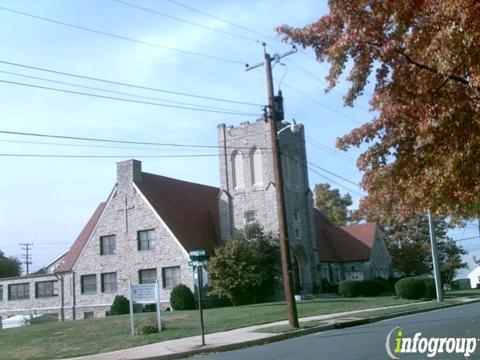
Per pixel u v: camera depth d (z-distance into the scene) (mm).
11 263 79875
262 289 37625
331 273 48250
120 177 42000
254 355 14742
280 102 22875
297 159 43094
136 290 22078
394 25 10141
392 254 55594
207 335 20312
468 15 8398
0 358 17922
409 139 10602
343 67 10680
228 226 41188
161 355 16219
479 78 8602
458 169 9695
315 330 20672
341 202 73750
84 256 42938
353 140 11219
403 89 10086
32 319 39875
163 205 41062
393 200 11953
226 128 42344
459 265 57312
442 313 25297
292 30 11320
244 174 41312
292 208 41094
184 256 38031
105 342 19844
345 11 10352
